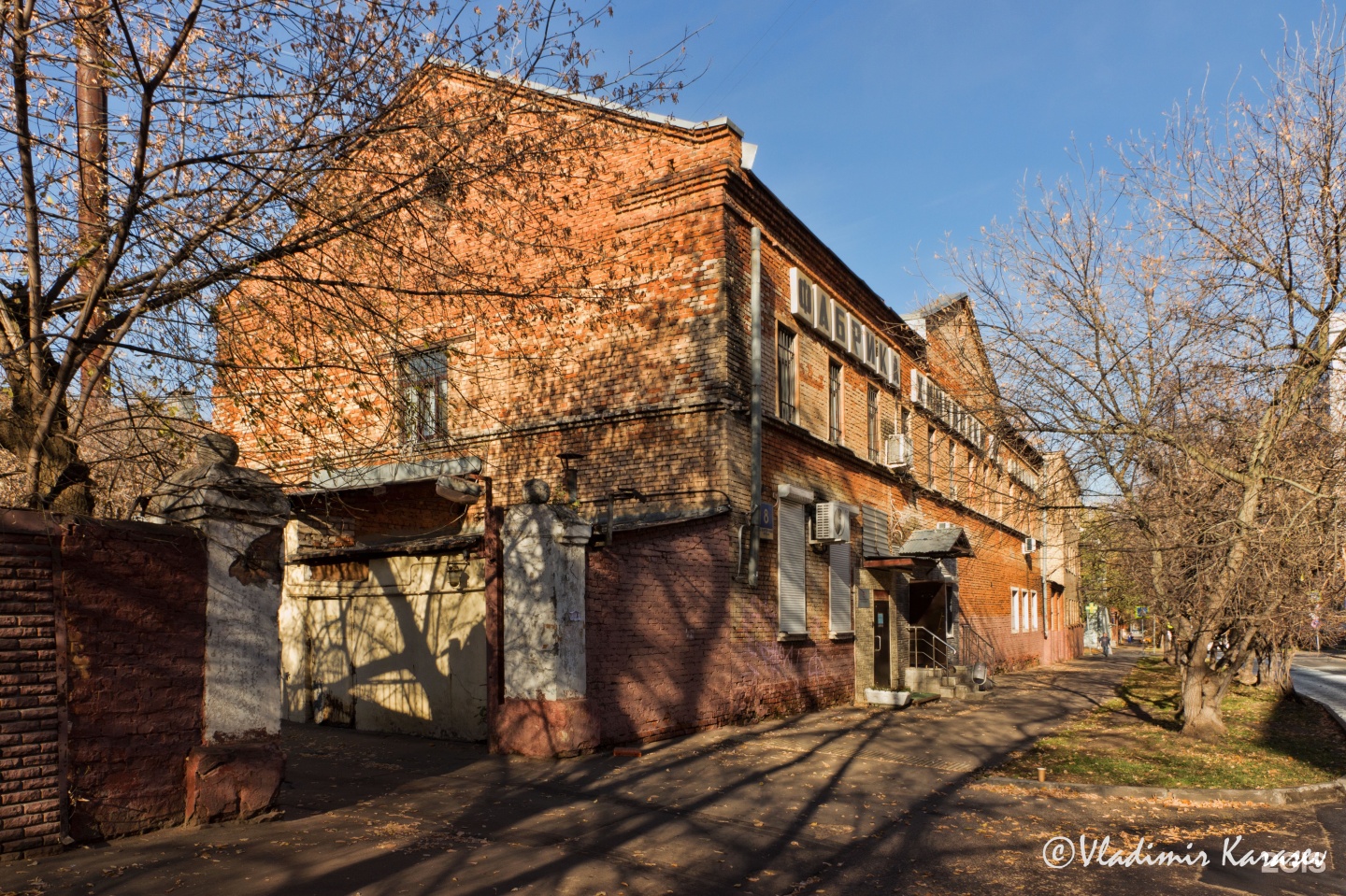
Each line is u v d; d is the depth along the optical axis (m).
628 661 11.70
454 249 12.79
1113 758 11.92
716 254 13.98
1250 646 13.70
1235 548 12.30
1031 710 18.14
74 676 6.49
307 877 6.06
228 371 8.24
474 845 7.04
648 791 9.14
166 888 5.73
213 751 7.27
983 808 9.16
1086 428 13.01
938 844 7.75
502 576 11.29
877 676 19.91
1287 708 19.41
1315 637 15.21
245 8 7.40
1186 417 12.95
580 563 11.01
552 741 10.59
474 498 14.87
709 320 13.88
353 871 6.25
